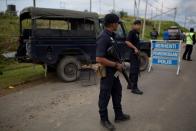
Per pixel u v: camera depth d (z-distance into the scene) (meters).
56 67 7.98
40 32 7.35
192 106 5.53
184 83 7.79
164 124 4.53
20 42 8.70
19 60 8.38
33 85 7.68
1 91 7.01
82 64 8.30
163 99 6.06
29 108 5.54
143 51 9.75
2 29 21.30
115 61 4.09
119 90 4.46
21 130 4.39
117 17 3.91
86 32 8.14
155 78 8.53
